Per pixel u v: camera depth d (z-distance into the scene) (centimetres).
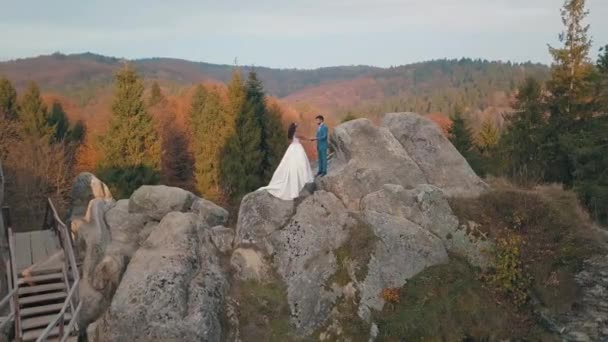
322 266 1541
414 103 15888
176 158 5956
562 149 2695
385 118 2048
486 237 1585
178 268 1480
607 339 1335
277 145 4719
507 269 1490
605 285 1387
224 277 1556
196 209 1856
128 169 4081
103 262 1592
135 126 4106
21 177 3856
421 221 1616
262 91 4991
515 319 1432
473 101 15812
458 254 1575
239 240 1653
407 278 1498
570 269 1453
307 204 1673
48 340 1377
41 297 1502
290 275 1549
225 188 4638
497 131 4759
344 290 1488
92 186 2197
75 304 1502
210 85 7419
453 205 1659
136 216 1789
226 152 4616
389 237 1541
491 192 1705
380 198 1642
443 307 1424
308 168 1733
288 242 1600
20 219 3862
